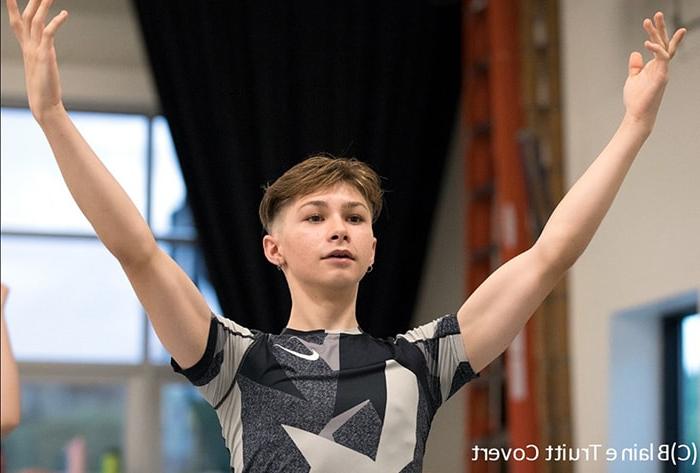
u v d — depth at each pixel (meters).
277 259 2.79
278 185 2.79
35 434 8.44
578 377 6.54
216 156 8.23
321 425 2.50
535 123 6.93
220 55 8.29
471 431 7.42
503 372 7.31
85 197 2.45
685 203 5.67
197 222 8.17
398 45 8.52
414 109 8.49
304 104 8.30
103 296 8.71
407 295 8.41
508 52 7.03
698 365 5.98
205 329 2.57
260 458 2.48
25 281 8.62
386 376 2.58
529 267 2.67
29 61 2.44
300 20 8.41
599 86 6.55
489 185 7.58
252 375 2.58
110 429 8.56
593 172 2.69
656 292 5.88
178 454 8.59
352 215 2.70
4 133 8.73
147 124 8.88
